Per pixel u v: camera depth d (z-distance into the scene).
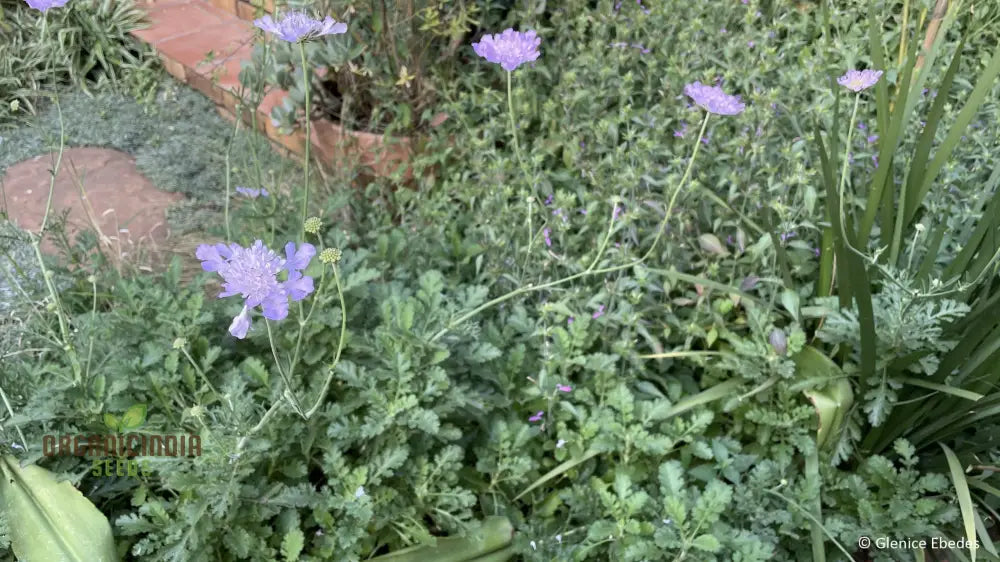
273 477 1.74
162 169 3.00
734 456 1.90
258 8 2.59
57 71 3.44
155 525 1.54
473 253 2.30
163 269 2.49
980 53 2.66
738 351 1.94
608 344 2.11
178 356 1.79
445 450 1.73
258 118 3.13
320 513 1.62
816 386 1.88
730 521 1.82
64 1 1.56
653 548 1.64
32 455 1.60
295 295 1.21
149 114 3.33
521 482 1.92
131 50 3.62
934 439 1.94
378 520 1.67
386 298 2.03
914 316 1.75
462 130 2.76
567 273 2.24
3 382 1.80
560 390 1.93
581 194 2.43
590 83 2.70
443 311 1.87
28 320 2.11
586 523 1.84
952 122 2.32
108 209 2.71
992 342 1.77
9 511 1.58
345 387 1.87
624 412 1.86
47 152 3.05
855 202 2.05
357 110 2.84
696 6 2.70
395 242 2.27
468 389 1.88
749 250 2.07
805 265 2.10
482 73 2.82
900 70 2.32
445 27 2.78
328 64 2.55
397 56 2.66
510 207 2.28
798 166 2.04
